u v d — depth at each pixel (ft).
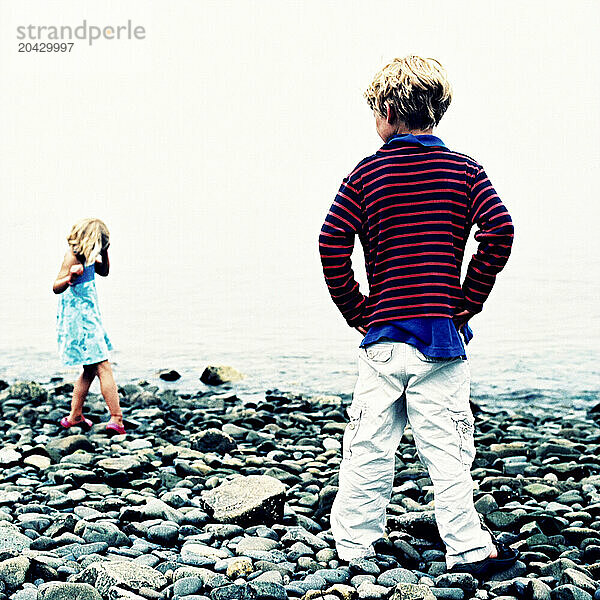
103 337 21.62
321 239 12.23
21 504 15.19
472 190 11.91
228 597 11.06
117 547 13.10
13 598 10.93
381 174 11.93
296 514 14.75
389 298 11.92
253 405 25.46
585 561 12.95
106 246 21.80
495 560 12.09
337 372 29.37
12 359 32.22
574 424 23.12
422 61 12.24
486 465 18.58
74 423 21.91
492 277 11.80
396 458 18.83
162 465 18.34
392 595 11.20
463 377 12.12
